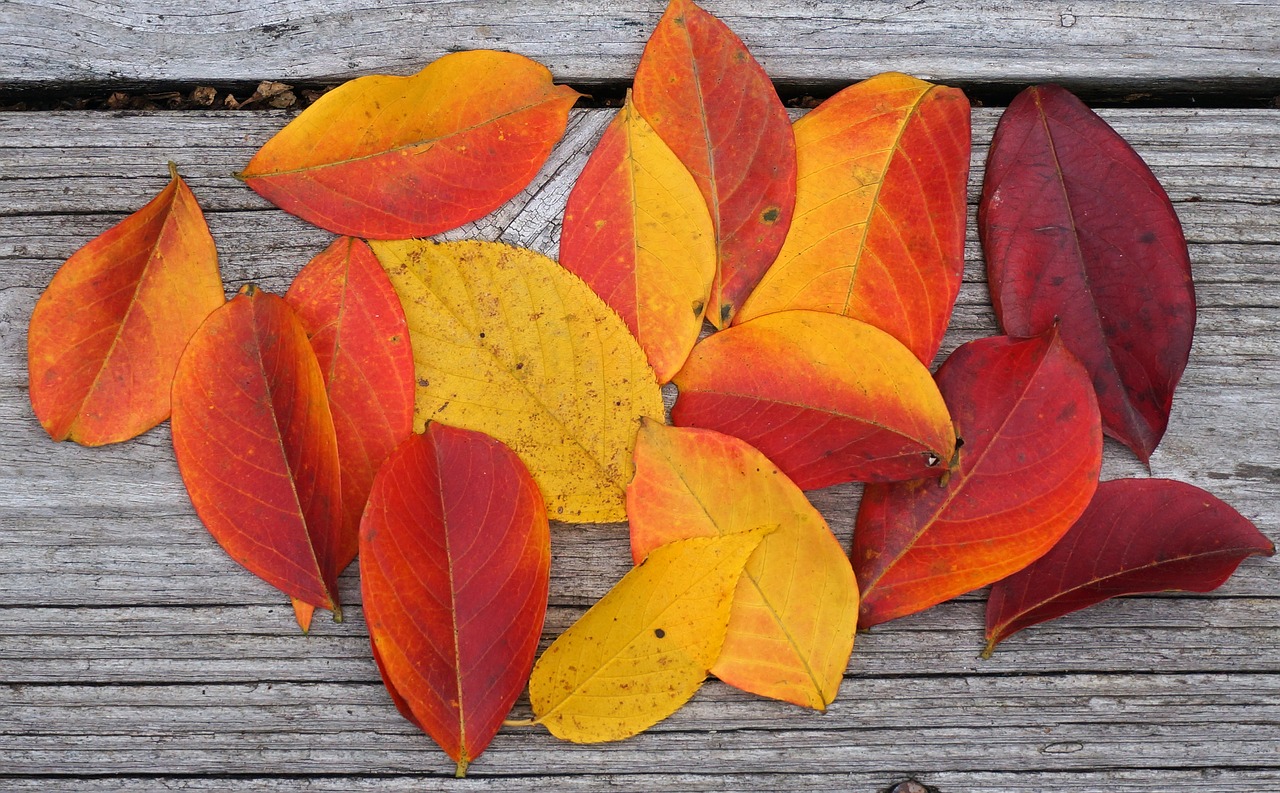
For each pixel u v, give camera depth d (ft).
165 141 1.93
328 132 1.89
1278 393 1.94
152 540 1.91
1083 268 1.90
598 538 1.91
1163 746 1.92
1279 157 1.95
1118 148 1.90
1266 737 1.92
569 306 1.88
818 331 1.88
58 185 1.93
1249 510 1.93
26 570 1.91
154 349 1.90
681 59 1.90
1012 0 1.95
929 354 1.89
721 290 1.89
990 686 1.92
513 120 1.90
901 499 1.89
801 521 1.86
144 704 1.91
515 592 1.86
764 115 1.90
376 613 1.83
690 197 1.88
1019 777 1.92
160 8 1.94
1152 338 1.89
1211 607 1.93
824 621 1.87
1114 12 1.96
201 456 1.86
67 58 1.94
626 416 1.88
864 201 1.89
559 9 1.94
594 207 1.89
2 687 1.91
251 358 1.86
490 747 1.90
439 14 1.94
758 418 1.88
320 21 1.94
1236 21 1.96
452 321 1.89
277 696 1.91
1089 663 1.92
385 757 1.91
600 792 1.91
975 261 1.93
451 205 1.90
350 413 1.88
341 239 1.89
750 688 1.87
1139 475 1.92
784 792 1.91
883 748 1.91
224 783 1.91
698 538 1.85
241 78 1.94
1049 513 1.87
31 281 1.92
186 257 1.90
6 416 1.91
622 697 1.86
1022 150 1.91
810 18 1.95
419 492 1.85
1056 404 1.88
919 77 1.95
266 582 1.91
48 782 1.91
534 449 1.88
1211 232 1.95
